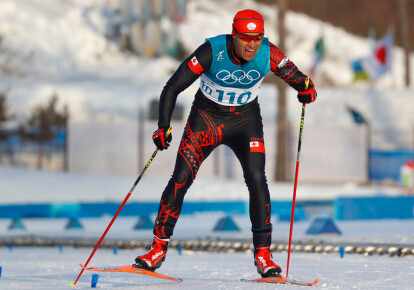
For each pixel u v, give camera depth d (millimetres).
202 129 14703
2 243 29328
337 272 16609
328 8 193750
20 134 84250
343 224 37656
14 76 127938
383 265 18406
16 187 63375
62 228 40250
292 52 163625
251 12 13844
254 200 14797
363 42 180875
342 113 111312
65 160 76750
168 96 14406
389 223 38219
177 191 14672
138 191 63938
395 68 164750
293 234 30812
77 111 105562
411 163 77625
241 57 14094
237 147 15016
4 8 145625
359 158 80062
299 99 15273
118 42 148250
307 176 78750
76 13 153625
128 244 27000
